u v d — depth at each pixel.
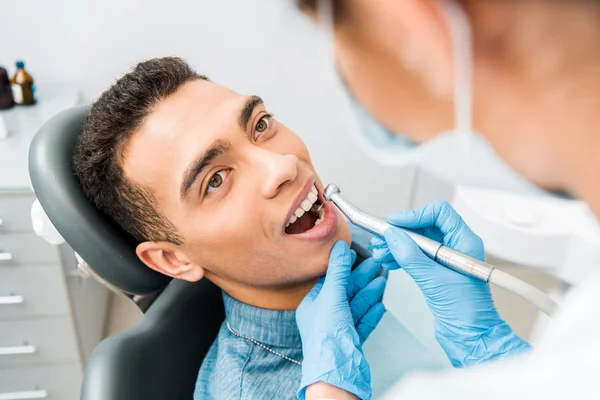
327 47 0.22
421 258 0.62
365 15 0.19
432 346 0.90
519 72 0.16
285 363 0.77
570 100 0.16
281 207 0.69
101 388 0.66
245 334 0.79
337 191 0.72
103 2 1.42
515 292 0.55
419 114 0.20
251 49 1.52
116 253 0.74
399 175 1.77
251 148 0.70
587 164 0.16
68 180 0.73
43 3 1.39
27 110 1.37
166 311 0.83
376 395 0.78
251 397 0.70
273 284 0.76
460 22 0.16
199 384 0.77
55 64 1.49
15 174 1.09
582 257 0.74
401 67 0.19
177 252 0.75
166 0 1.43
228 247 0.72
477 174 0.21
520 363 0.21
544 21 0.15
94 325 1.50
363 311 0.78
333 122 1.65
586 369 0.18
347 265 0.73
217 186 0.70
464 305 0.61
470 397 0.21
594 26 0.14
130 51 1.50
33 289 1.22
